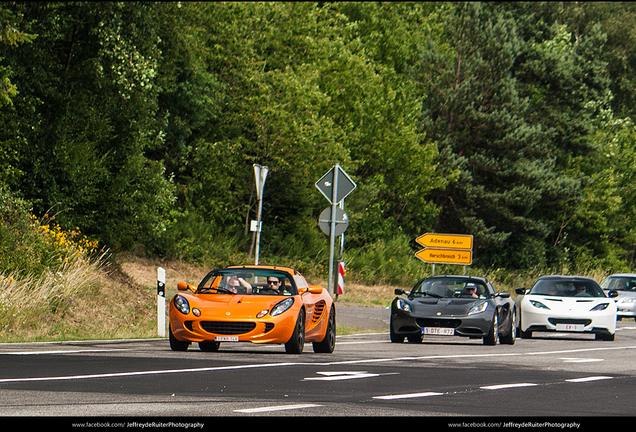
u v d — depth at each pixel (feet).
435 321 185.37
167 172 359.46
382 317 273.13
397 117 467.93
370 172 472.85
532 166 533.96
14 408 74.54
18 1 220.23
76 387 89.71
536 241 553.64
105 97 239.09
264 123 362.74
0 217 199.11
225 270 152.66
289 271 153.07
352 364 126.11
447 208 531.09
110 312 203.82
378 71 544.21
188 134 348.38
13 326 169.68
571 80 609.01
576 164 609.01
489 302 189.78
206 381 98.68
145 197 244.83
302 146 361.10
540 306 218.79
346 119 442.09
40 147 225.97
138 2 228.84
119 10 226.99
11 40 197.16
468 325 184.34
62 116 228.84
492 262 536.83
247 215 382.01
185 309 139.54
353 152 453.99
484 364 133.90
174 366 114.93
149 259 320.09
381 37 580.71
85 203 233.76
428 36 590.96
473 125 538.88
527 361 143.33
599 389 102.94
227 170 362.94
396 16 608.60
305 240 406.00
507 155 538.47
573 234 618.44
